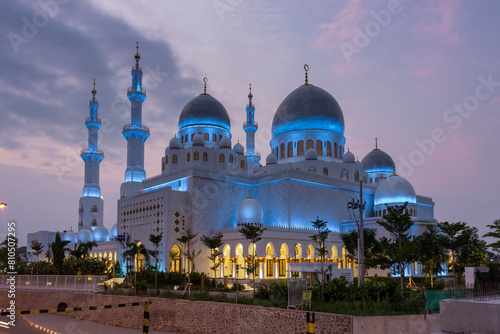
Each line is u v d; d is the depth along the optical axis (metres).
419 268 76.50
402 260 51.41
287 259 70.38
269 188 82.00
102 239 105.44
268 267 70.31
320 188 83.88
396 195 85.50
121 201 87.56
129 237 80.75
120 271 77.06
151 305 39.50
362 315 28.34
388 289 34.22
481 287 21.88
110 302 43.81
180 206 75.75
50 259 89.56
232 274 70.19
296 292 32.12
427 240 59.06
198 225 75.75
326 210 84.06
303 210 79.88
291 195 78.44
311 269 48.12
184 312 37.47
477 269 26.69
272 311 31.52
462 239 55.34
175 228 74.38
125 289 49.97
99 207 110.94
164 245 72.88
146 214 79.19
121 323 41.28
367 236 63.91
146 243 77.94
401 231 57.22
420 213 98.69
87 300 46.12
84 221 108.75
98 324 42.59
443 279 69.25
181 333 36.81
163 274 61.19
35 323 42.69
